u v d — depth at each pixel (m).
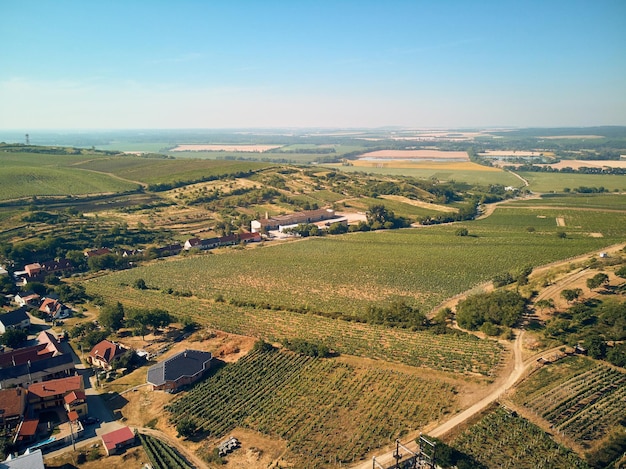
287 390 111.12
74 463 88.50
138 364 126.94
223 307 169.75
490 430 92.00
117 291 191.75
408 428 94.81
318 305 172.75
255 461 87.50
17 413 100.19
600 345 115.56
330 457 87.38
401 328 145.88
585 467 80.69
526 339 129.25
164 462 88.19
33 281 196.00
